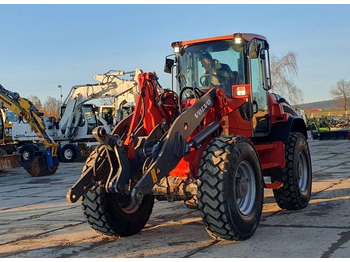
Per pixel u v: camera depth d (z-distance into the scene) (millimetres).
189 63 6160
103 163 4859
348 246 4344
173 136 4617
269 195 7668
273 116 6445
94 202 4965
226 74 5934
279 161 6113
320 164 12492
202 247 4605
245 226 4707
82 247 4910
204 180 4527
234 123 5453
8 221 6727
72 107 20344
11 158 13617
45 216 6957
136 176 4766
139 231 5453
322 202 6785
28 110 13945
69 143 20094
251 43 5922
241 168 4922
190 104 5281
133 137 4844
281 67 32719
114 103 20922
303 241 4605
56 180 12602
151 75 5180
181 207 6988
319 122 28812
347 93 69312
